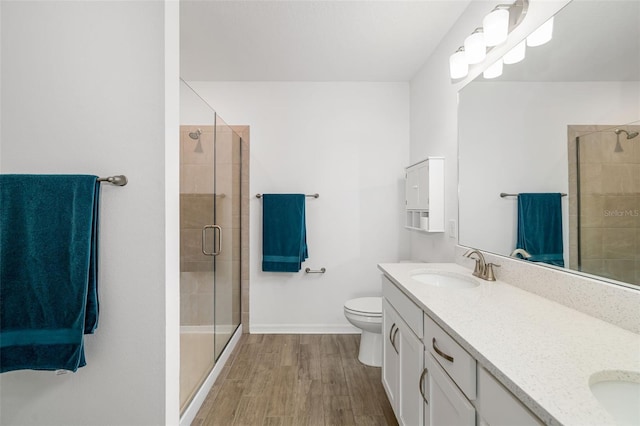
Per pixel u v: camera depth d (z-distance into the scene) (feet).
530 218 4.64
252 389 6.83
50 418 4.04
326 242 10.15
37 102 3.98
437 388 3.74
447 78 7.35
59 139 3.98
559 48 4.10
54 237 3.63
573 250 3.91
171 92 4.17
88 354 4.01
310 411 6.08
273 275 10.10
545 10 4.39
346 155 10.11
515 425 2.28
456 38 6.91
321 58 8.56
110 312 4.00
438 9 6.52
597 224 3.57
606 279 3.45
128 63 3.98
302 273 10.13
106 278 4.00
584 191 3.74
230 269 8.98
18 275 3.61
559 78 4.10
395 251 10.18
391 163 10.13
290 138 10.04
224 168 8.34
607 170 3.43
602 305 3.43
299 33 7.37
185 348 5.93
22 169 3.99
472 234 6.22
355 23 6.98
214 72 9.40
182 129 5.92
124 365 4.02
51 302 3.62
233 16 6.73
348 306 8.01
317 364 7.97
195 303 6.44
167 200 4.03
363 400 6.43
